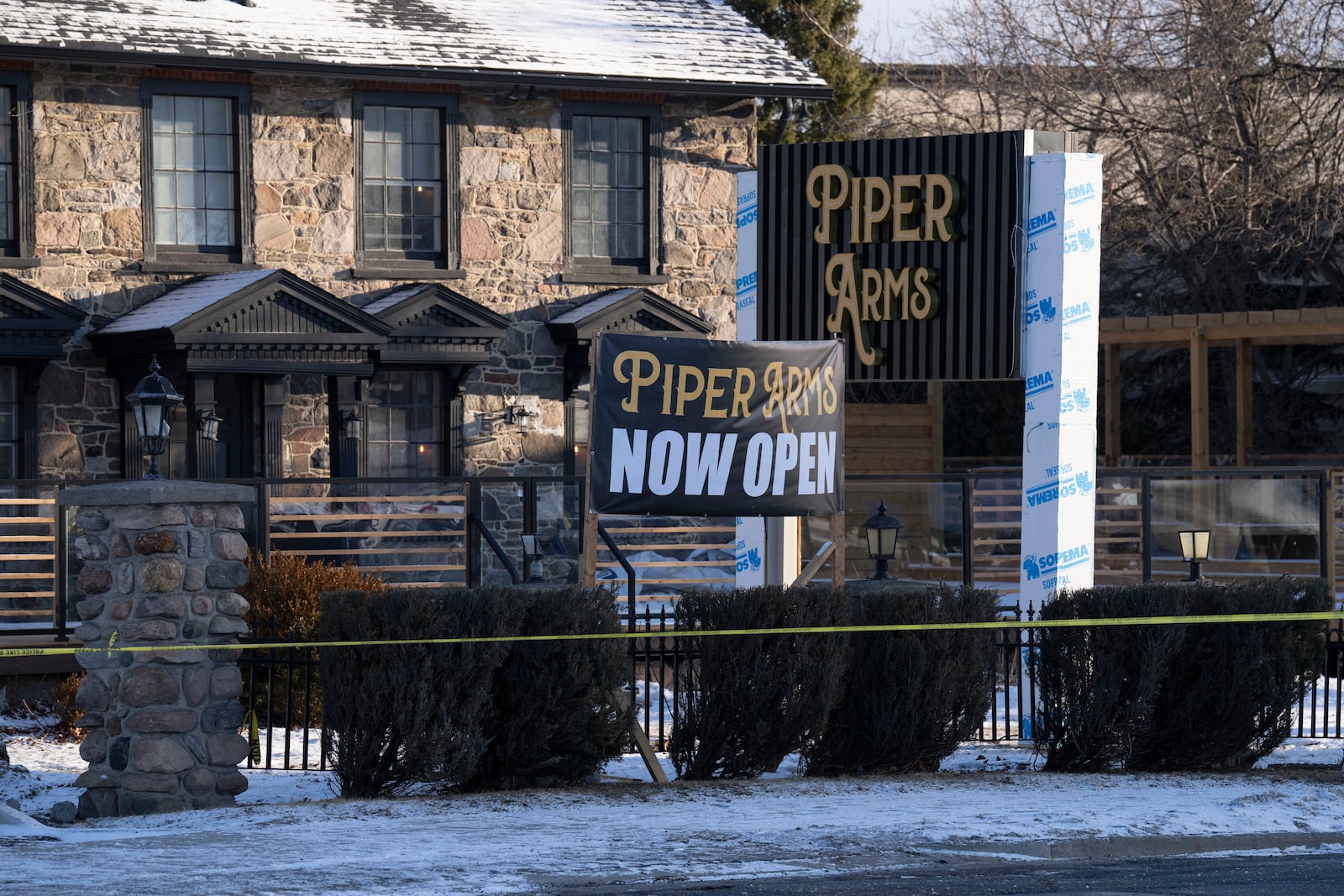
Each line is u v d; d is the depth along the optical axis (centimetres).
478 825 1759
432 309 3731
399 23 3925
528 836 1686
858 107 5909
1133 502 3709
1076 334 2605
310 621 2783
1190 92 5116
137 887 1402
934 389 4803
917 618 2188
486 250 3934
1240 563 3647
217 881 1430
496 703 2027
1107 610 2236
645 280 4062
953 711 2223
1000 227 2623
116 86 3619
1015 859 1639
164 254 3678
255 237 3738
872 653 2188
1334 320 4062
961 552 3691
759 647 2111
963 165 2652
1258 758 2331
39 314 3459
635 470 2123
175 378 3506
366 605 1970
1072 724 2231
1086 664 2231
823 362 2223
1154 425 5791
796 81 4069
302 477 3500
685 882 1475
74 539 3012
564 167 3994
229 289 3488
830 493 2234
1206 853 1716
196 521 2034
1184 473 3669
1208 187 5016
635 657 2153
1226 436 5603
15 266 3525
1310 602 2319
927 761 2238
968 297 2647
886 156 2709
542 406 3959
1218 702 2245
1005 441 5641
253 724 2305
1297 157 5088
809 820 1792
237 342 3419
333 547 3253
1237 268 5278
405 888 1409
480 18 4053
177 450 3581
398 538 3309
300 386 3712
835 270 2741
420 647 1958
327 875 1462
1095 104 5356
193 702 2006
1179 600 2247
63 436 3544
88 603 2052
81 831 1833
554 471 3966
